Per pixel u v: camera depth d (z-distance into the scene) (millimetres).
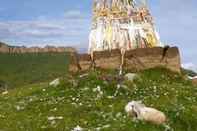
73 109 32844
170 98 35469
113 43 57781
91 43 59594
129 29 58000
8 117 33156
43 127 29312
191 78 48625
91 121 29891
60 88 39875
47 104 35281
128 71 45938
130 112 30375
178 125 29906
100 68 47938
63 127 29031
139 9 59031
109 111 31625
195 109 33219
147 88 38156
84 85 38781
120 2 58969
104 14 59125
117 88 36938
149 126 28578
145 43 57625
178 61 47562
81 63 49844
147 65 46906
